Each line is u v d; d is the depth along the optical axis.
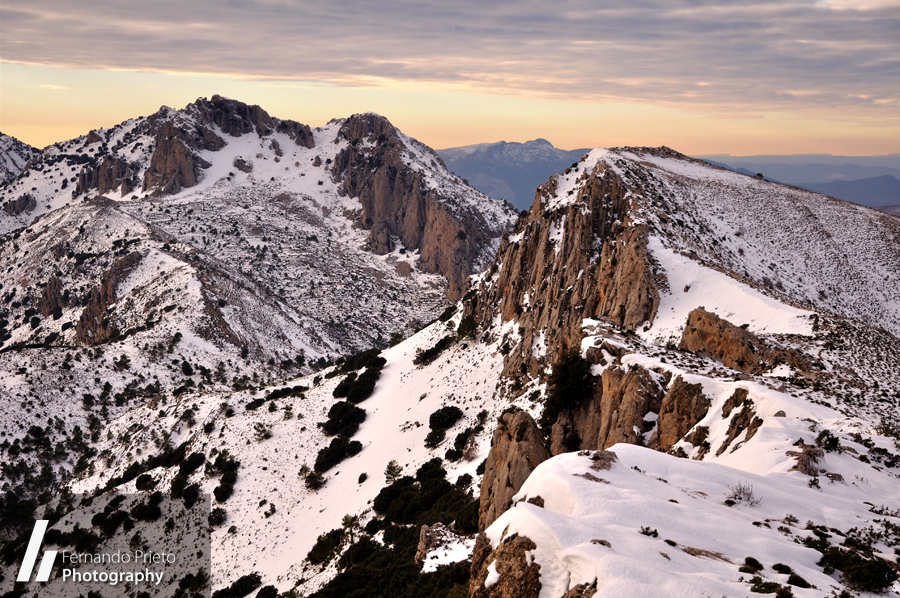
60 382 191.00
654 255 94.00
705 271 88.81
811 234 144.25
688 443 45.97
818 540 25.02
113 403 191.12
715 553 23.06
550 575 21.86
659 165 167.88
